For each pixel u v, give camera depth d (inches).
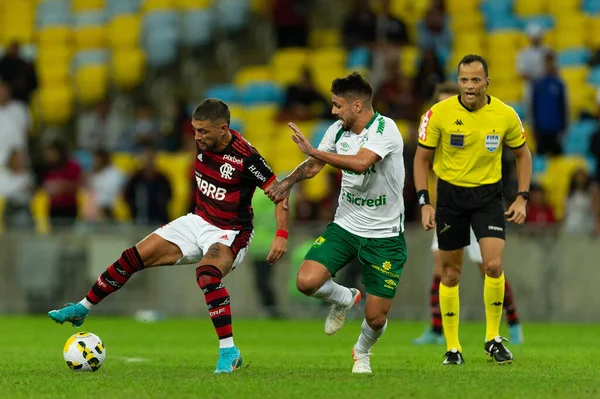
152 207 2433.6
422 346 1595.7
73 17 3339.1
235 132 1066.1
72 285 2359.7
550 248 2251.5
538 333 1948.8
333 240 1081.4
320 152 1028.5
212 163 1058.1
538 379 994.7
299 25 2997.0
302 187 2417.6
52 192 2459.4
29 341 1700.3
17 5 3398.1
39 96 3196.4
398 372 1084.5
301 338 1814.7
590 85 2871.6
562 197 2576.3
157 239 1077.1
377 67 2832.2
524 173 1190.9
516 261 2252.7
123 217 2615.7
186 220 1084.5
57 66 3255.4
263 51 3243.1
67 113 3193.9
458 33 3046.3
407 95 2628.0
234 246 1059.9
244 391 874.8
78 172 2487.7
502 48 2979.8
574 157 2677.2
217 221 1067.9
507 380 979.9
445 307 1221.7
